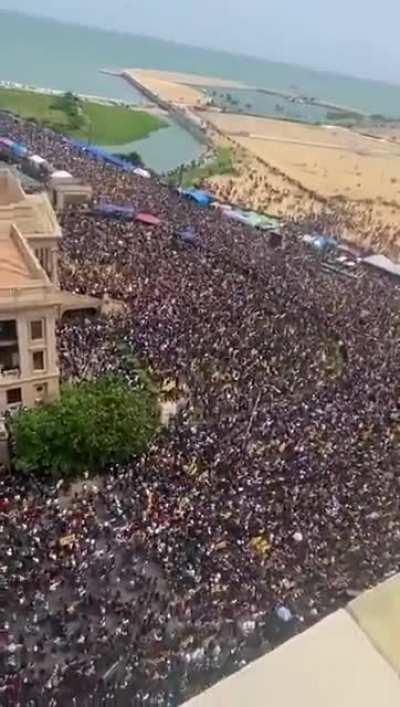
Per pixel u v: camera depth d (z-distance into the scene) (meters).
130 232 93.75
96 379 54.28
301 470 47.19
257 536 41.00
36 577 36.56
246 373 60.22
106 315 68.00
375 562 39.78
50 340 51.97
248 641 34.19
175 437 50.41
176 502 43.28
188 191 127.81
